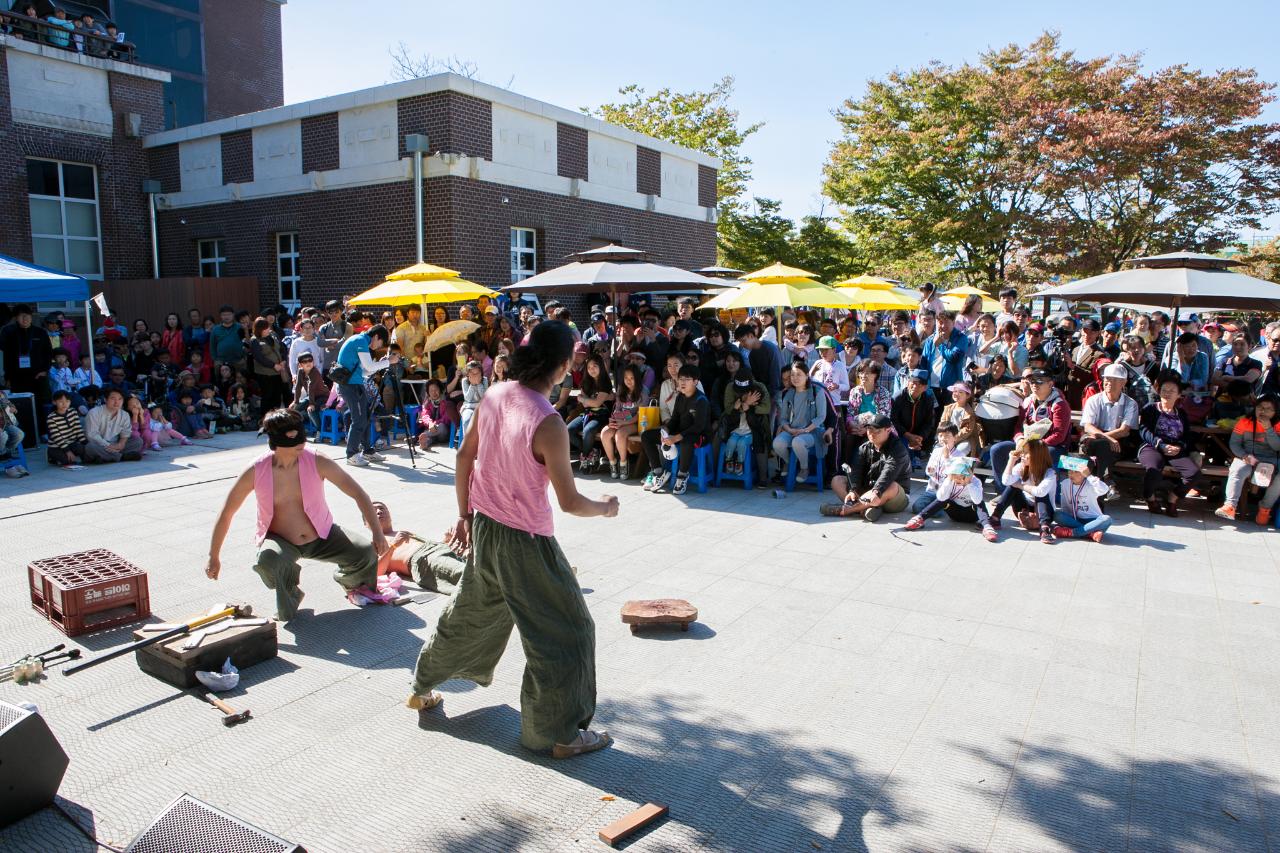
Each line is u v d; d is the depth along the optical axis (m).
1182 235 22.45
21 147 17.36
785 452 8.62
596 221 19.33
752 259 29.75
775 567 6.11
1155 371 9.59
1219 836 3.02
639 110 34.53
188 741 3.62
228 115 27.31
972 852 2.92
